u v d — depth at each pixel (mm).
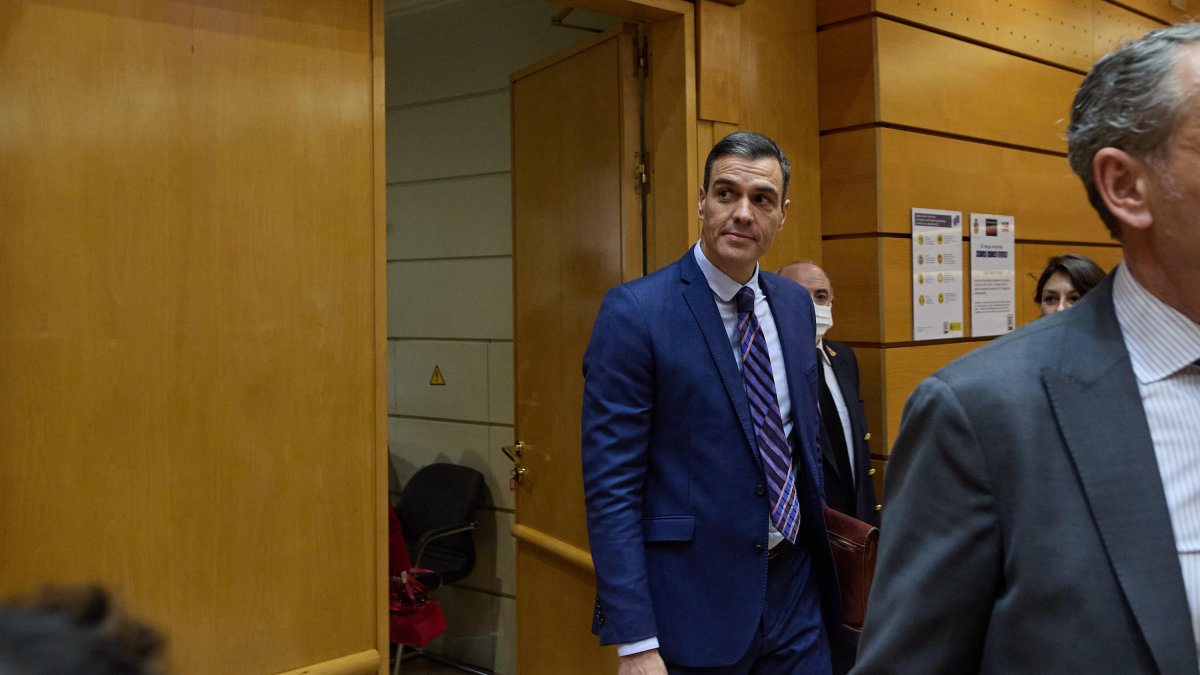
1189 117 860
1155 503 864
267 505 1904
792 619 1934
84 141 1680
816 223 3186
